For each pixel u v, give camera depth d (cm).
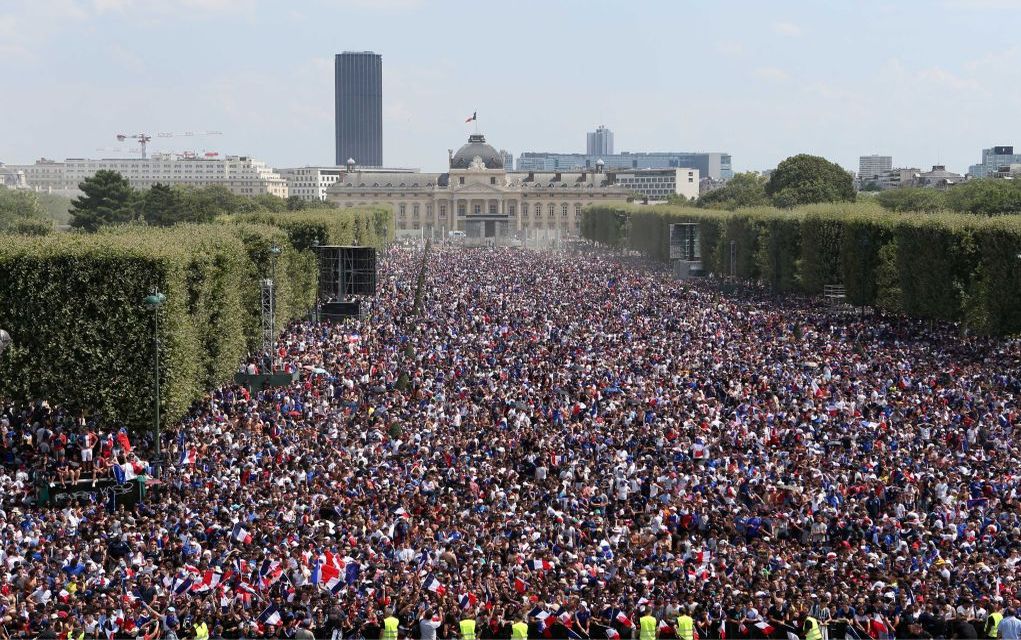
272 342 12719
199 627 5125
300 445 8981
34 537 6662
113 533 6762
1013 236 15288
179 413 9844
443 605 5241
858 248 19562
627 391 11400
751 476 8269
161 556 6369
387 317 17562
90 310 9744
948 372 12744
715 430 9762
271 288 12838
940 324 17662
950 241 16788
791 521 7244
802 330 16175
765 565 6119
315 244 18862
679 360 13200
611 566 6231
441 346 14300
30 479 8631
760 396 11262
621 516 7456
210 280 11306
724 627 5284
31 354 9694
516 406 10656
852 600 5431
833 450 9162
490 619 5212
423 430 9594
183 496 7862
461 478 8175
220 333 11519
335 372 12419
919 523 7100
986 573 5938
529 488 7975
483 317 17262
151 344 9688
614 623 5284
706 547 6638
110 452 8638
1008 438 9750
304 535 6656
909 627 5253
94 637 5084
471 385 11775
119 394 9619
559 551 6481
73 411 9744
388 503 7356
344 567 5938
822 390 11544
